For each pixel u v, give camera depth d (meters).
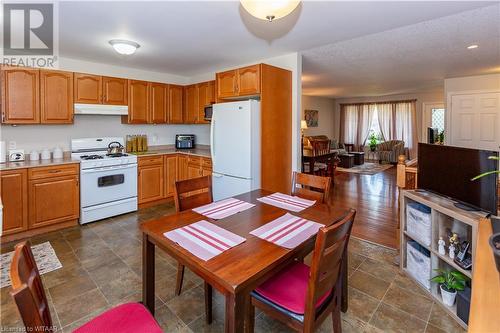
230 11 2.36
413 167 2.71
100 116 4.22
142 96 4.34
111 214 3.79
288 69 3.72
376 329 1.74
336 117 10.67
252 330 1.50
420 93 8.64
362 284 2.24
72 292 2.12
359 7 2.30
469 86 5.23
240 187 3.39
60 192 3.35
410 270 2.32
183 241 1.40
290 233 1.50
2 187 2.93
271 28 2.76
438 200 2.09
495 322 0.73
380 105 9.56
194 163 4.31
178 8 2.29
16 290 0.76
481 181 1.75
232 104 3.42
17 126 3.48
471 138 5.25
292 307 1.32
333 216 1.77
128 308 1.28
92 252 2.77
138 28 2.72
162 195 4.43
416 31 2.87
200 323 1.81
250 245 1.36
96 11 2.34
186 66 4.35
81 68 3.96
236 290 1.04
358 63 4.28
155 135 4.93
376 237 3.15
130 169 3.97
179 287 2.09
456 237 1.93
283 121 3.67
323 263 1.20
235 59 3.94
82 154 3.97
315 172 5.65
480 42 3.23
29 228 3.13
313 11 2.37
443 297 1.93
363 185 5.88
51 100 3.45
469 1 2.22
